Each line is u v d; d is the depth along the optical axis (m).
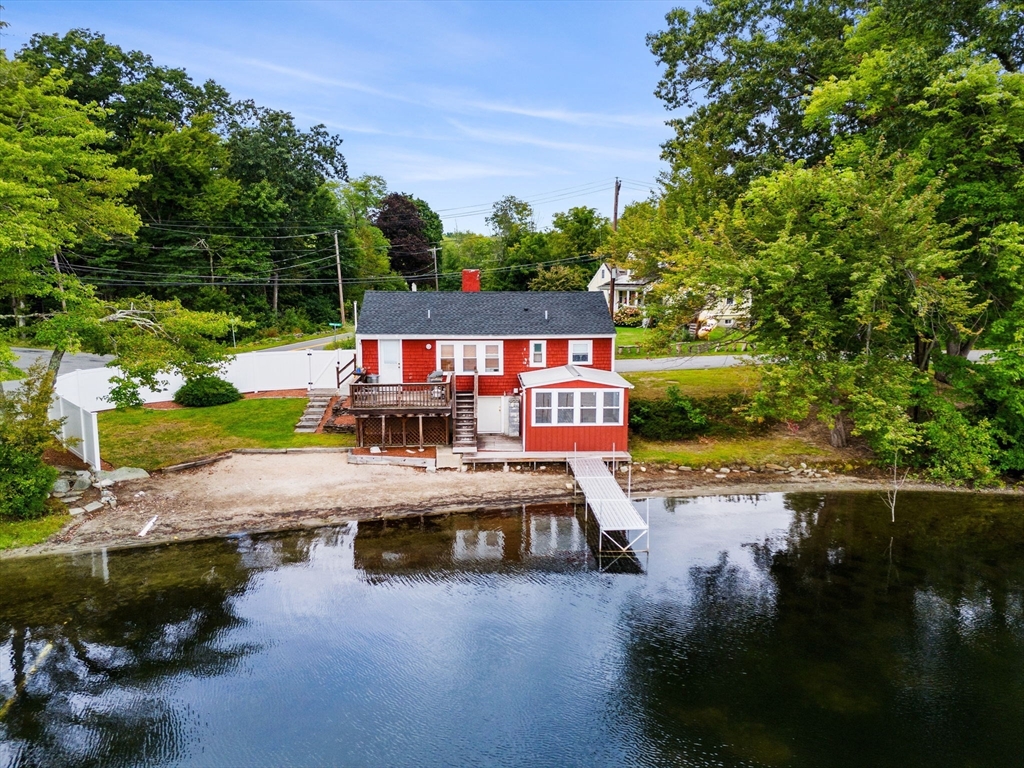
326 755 8.77
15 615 12.02
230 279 49.72
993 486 20.34
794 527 16.88
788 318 19.75
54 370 17.39
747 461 21.69
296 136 58.81
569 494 18.67
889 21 23.09
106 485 17.98
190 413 24.97
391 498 18.05
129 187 18.34
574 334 23.41
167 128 44.69
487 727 9.32
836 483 20.44
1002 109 19.20
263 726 9.30
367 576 13.78
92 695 9.92
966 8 20.59
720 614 12.47
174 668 10.58
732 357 36.50
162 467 19.64
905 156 20.03
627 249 31.72
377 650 11.16
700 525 16.92
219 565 14.15
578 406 20.94
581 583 13.65
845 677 10.55
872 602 12.99
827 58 27.52
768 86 29.11
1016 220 19.53
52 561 14.17
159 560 14.31
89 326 16.55
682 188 34.00
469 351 23.48
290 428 23.52
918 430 20.84
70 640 11.28
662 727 9.34
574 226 62.22
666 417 24.00
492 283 64.38
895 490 19.89
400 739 9.07
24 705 9.68
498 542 15.59
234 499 17.66
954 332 21.59
